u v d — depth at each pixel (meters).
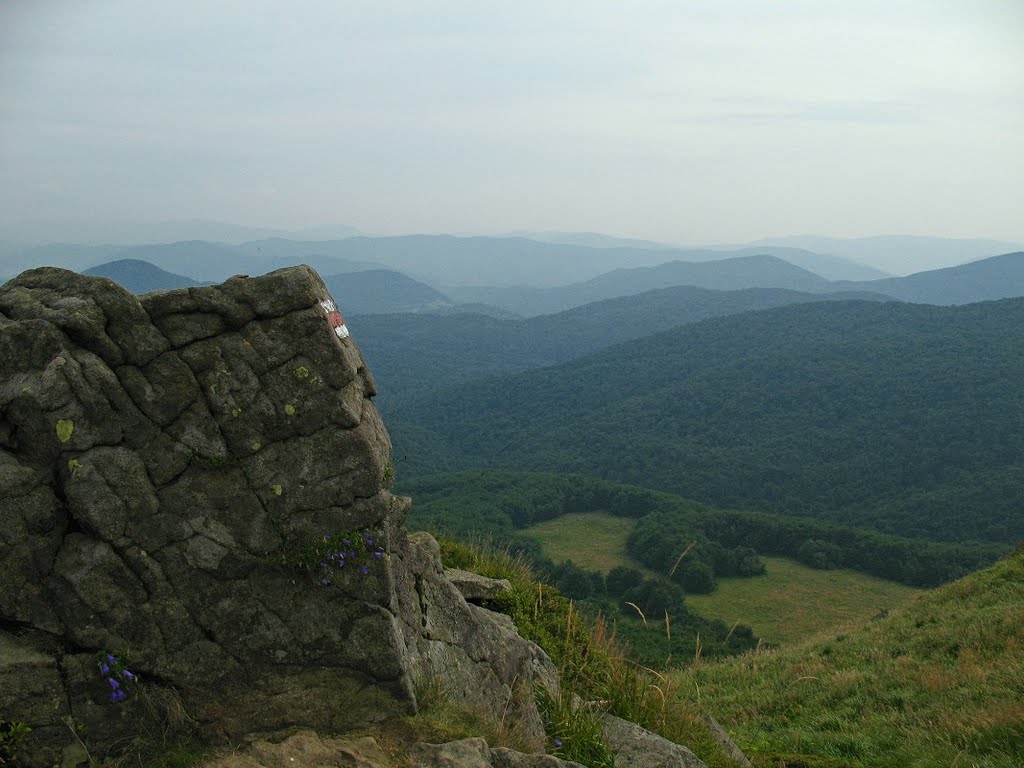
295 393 4.98
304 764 4.37
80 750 4.27
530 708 6.09
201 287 4.90
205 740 4.52
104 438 4.55
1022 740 9.42
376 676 4.94
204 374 4.83
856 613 51.81
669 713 7.56
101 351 4.61
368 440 5.10
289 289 5.04
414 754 4.59
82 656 4.41
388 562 5.08
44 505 4.41
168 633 4.59
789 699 13.29
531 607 8.58
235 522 4.80
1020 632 13.37
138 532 4.59
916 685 12.48
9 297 4.73
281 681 4.79
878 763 9.88
